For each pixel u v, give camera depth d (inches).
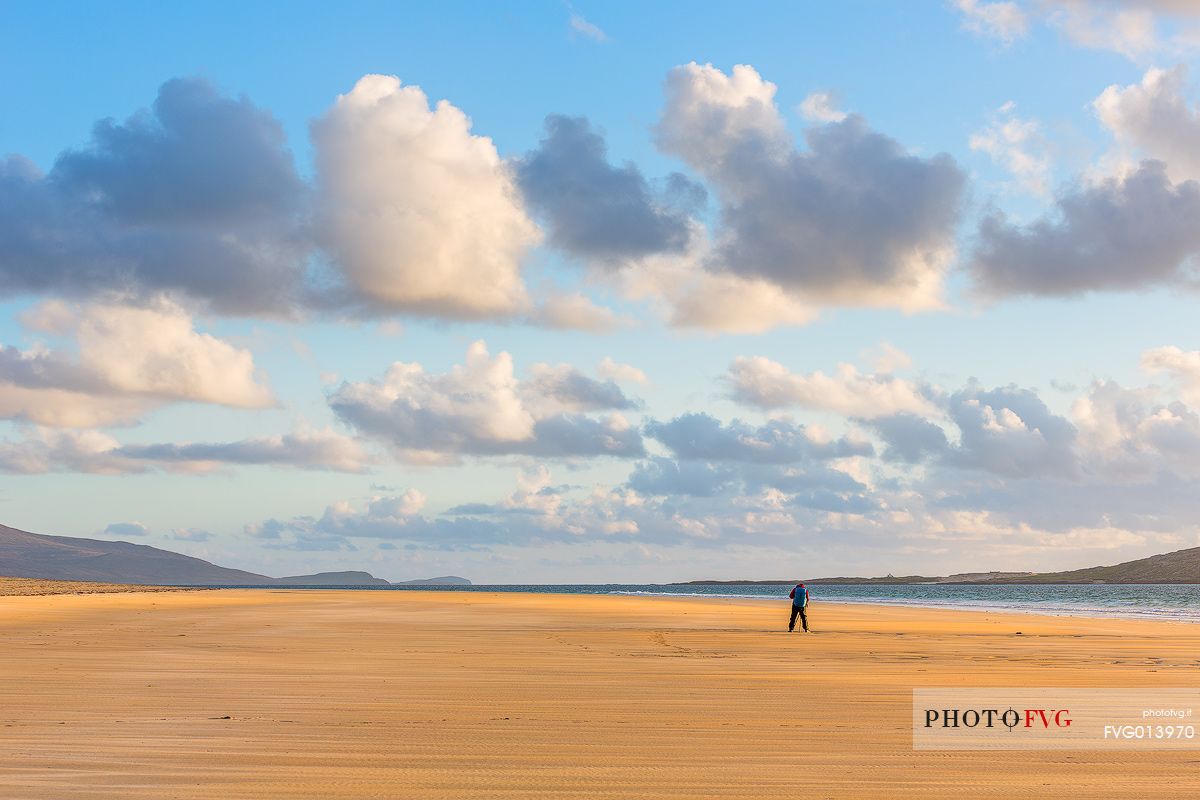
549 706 575.2
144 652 948.0
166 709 557.0
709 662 879.7
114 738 455.8
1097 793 351.6
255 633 1242.6
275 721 510.3
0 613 1670.8
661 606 2313.0
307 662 856.9
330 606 2119.8
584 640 1164.5
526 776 373.4
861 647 1087.0
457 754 417.7
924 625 1614.2
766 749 435.2
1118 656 977.5
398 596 3004.4
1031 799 341.7
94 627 1347.2
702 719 525.3
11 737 457.4
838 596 6181.1
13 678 718.5
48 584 4047.7
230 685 678.5
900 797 343.6
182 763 394.3
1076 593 7101.4
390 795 340.5
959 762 408.2
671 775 377.4
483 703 587.5
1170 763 408.8
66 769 382.0
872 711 561.6
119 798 333.1
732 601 3125.0
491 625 1464.1
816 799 339.6
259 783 357.7
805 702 598.5
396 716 530.9
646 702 595.2
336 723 504.4
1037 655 984.3
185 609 1916.8
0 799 331.0
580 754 419.8
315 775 372.2
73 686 669.9
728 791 350.6
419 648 1020.5
